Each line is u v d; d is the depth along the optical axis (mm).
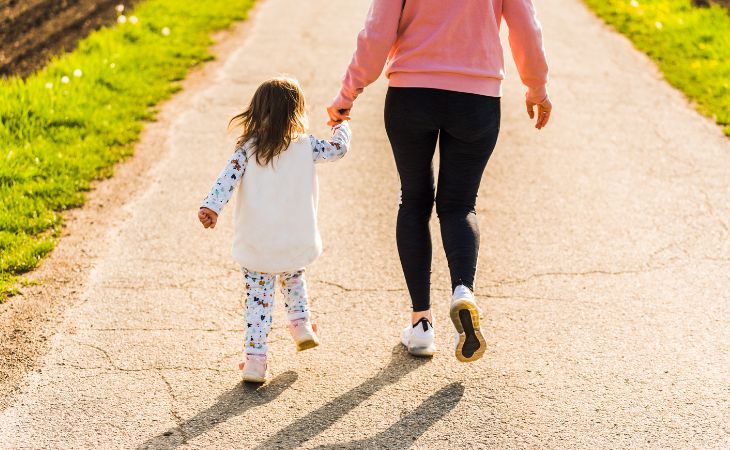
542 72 3869
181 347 4273
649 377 3963
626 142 7492
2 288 4832
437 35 3676
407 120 3762
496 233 5680
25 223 5680
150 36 10695
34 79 8305
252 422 3633
